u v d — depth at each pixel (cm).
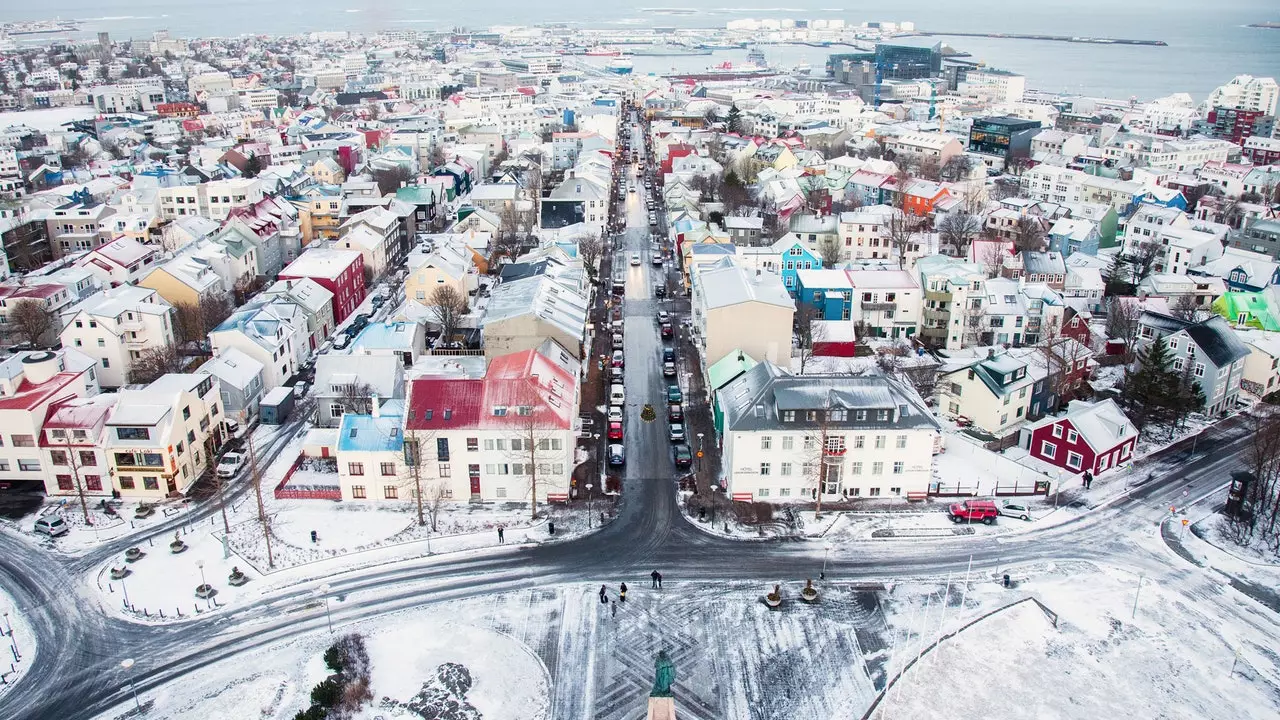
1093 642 6888
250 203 18075
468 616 7188
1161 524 8431
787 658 6731
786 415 8594
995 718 6159
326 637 6950
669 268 17062
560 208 18388
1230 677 6531
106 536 8269
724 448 9181
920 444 8688
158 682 6500
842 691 6406
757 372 9294
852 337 12394
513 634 6981
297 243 17562
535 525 8406
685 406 10869
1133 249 17888
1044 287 13138
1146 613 7212
